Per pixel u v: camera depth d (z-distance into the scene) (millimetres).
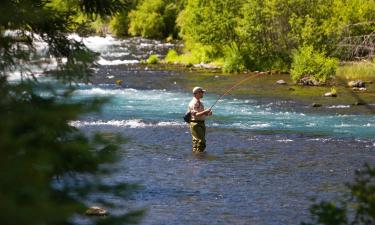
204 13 103062
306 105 62875
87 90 72562
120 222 11336
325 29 91688
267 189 31938
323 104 63375
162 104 63938
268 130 50156
